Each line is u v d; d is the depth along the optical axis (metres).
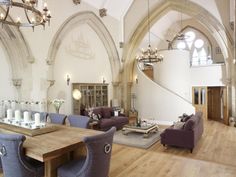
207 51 13.52
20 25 3.31
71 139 2.71
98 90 8.77
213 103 11.19
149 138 6.36
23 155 2.33
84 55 8.45
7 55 6.00
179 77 9.62
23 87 6.22
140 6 9.99
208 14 8.77
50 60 6.74
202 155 4.90
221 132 7.51
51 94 7.03
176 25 14.34
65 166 2.51
